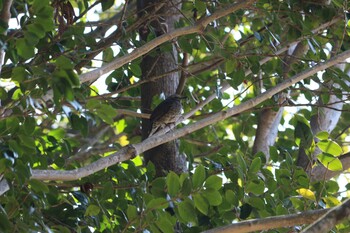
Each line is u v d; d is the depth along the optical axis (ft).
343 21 45.50
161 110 44.24
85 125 33.01
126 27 45.78
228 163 42.80
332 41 47.34
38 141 41.22
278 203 39.78
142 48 36.55
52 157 41.22
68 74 30.37
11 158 32.04
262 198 39.81
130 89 48.78
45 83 31.22
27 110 33.22
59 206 38.24
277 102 46.16
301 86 45.62
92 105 32.22
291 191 40.19
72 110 32.73
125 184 40.29
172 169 43.93
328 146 38.63
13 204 33.83
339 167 38.50
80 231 37.60
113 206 39.63
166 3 44.24
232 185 39.88
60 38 41.78
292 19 44.24
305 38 43.98
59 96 30.40
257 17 46.93
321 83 44.73
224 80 46.44
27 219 34.22
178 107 44.45
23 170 32.22
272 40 47.14
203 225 39.45
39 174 32.99
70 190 40.96
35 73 31.22
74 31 42.65
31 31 32.40
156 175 43.98
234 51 42.80
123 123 58.75
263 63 45.29
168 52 45.44
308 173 44.86
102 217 39.09
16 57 32.65
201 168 33.91
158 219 34.22
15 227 33.24
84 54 42.60
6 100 38.42
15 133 33.04
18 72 31.83
